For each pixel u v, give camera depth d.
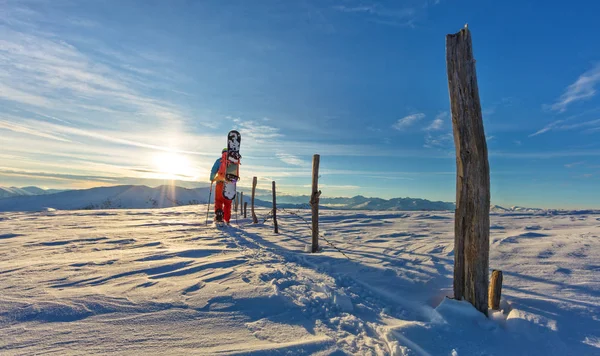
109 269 3.42
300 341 1.98
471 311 2.39
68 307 2.29
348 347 1.96
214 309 2.41
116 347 1.79
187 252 4.50
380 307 2.74
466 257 2.54
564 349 2.01
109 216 12.54
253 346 1.87
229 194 8.58
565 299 2.69
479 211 2.48
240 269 3.62
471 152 2.51
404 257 4.40
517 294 2.81
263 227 8.64
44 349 1.75
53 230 7.00
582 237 5.57
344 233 7.16
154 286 2.87
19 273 3.19
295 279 3.34
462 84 2.54
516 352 1.99
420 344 2.02
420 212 13.97
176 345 1.85
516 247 4.68
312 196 5.14
